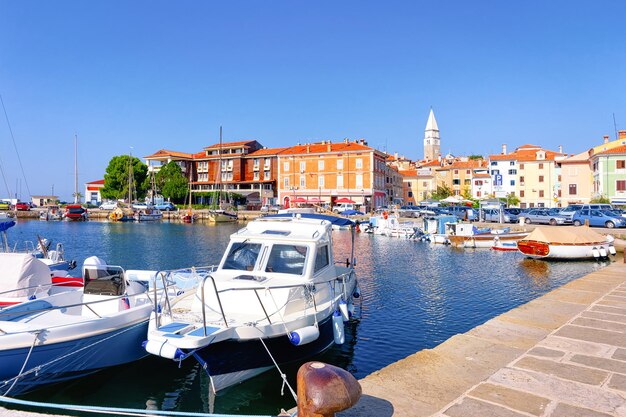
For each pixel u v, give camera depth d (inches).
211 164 3983.8
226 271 434.9
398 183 4020.7
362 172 3181.6
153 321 351.3
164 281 389.1
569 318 382.9
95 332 366.9
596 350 299.1
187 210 3260.3
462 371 265.9
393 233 1765.5
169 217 3213.6
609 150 2369.6
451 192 3513.8
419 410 216.7
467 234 1419.8
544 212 1854.1
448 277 871.1
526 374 258.5
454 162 4217.5
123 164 3720.5
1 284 457.1
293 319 368.5
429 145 6948.8
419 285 790.5
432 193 3631.9
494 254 1231.5
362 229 1988.2
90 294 429.7
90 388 372.2
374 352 448.8
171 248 1437.0
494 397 228.4
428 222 1654.8
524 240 1082.7
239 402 340.8
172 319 354.3
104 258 1203.9
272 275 420.2
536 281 821.9
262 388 360.5
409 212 2450.8
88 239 1743.4
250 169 3821.4
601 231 1411.2
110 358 384.8
